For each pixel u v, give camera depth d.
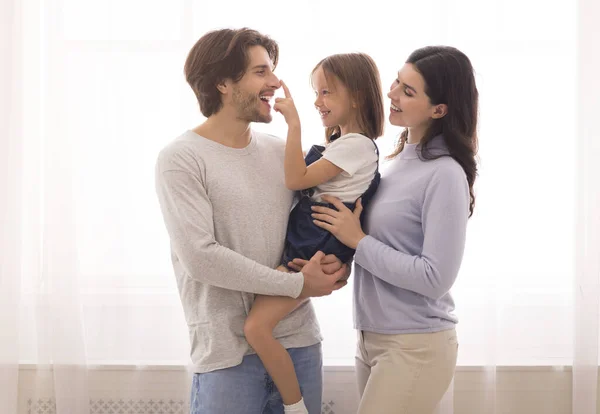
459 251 1.75
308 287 1.80
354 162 1.87
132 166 2.48
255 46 1.85
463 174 1.79
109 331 2.50
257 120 1.87
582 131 2.37
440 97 1.83
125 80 2.46
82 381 2.46
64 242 2.42
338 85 1.93
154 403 2.51
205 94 1.85
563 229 2.45
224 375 1.82
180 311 2.49
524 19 2.41
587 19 2.34
